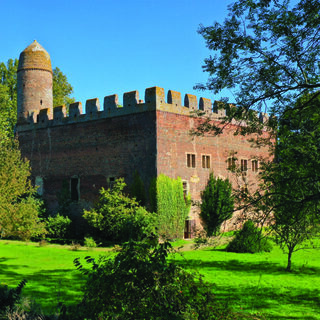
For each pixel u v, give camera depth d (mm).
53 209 37812
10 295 7629
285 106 11648
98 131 34562
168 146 31328
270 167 12141
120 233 28891
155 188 30031
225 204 32875
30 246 28469
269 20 10141
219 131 11836
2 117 46281
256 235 13234
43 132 39406
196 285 6660
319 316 12250
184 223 32094
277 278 18141
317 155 10414
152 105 30766
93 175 34719
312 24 9852
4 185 23750
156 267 6121
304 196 10633
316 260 23250
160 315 5898
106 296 6180
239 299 14234
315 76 10977
